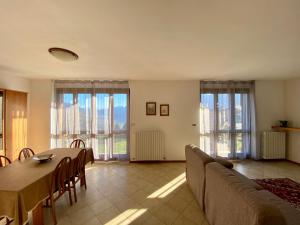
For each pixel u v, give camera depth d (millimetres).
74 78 4855
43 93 5012
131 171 4430
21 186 1908
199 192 2775
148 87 5176
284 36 2252
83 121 5070
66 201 2986
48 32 2158
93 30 2104
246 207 1448
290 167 4734
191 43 2475
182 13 1753
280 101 5379
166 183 3717
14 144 4199
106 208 2781
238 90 5293
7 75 4141
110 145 5148
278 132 5246
